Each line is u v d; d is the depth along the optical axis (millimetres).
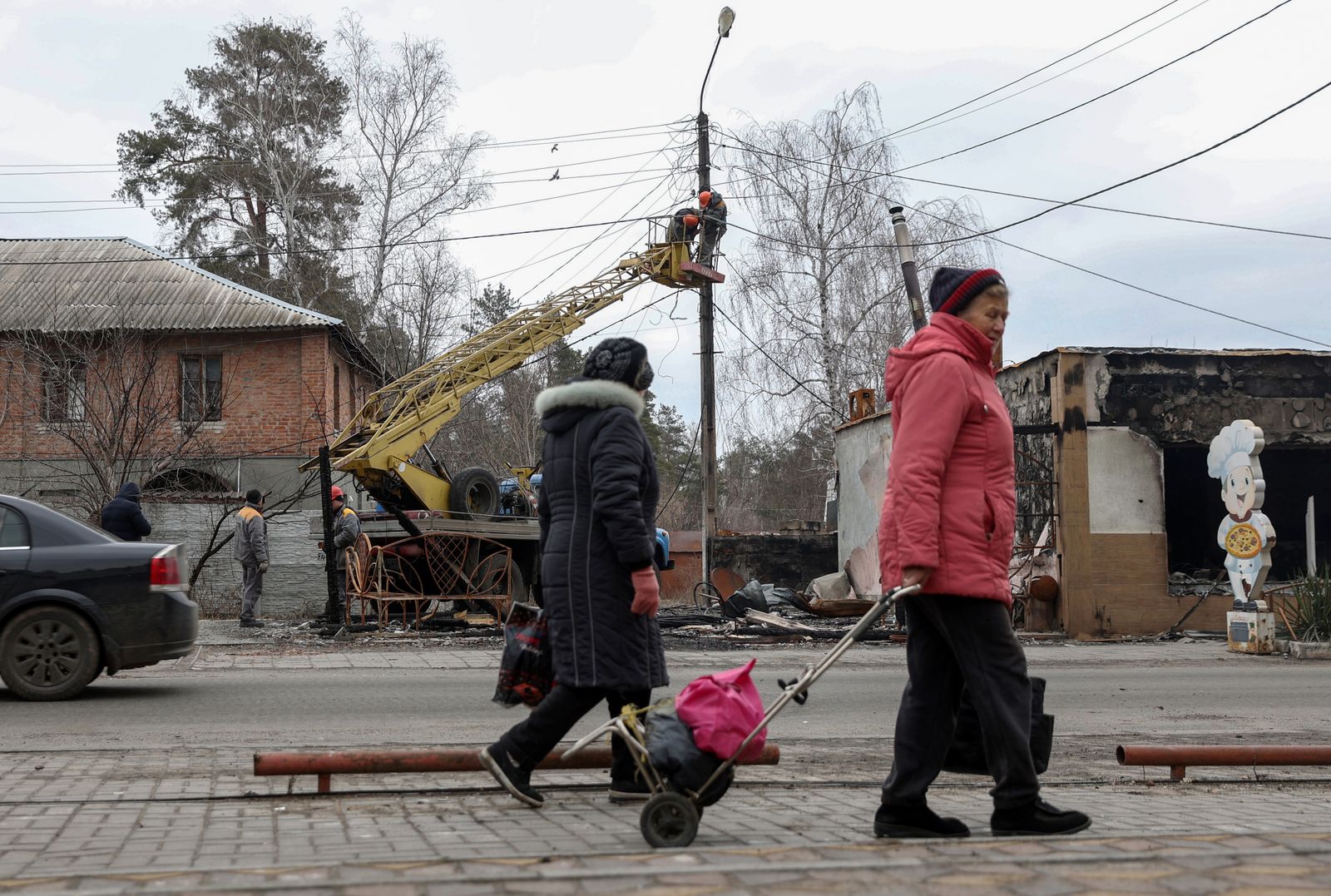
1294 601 16062
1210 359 19016
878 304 30781
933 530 4004
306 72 40656
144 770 5996
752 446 33688
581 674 4742
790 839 4230
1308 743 7773
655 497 4961
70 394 22953
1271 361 19172
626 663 4762
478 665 12172
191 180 41562
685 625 18625
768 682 10969
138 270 28422
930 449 4051
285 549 24797
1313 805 5336
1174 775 6070
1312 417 19203
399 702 9078
